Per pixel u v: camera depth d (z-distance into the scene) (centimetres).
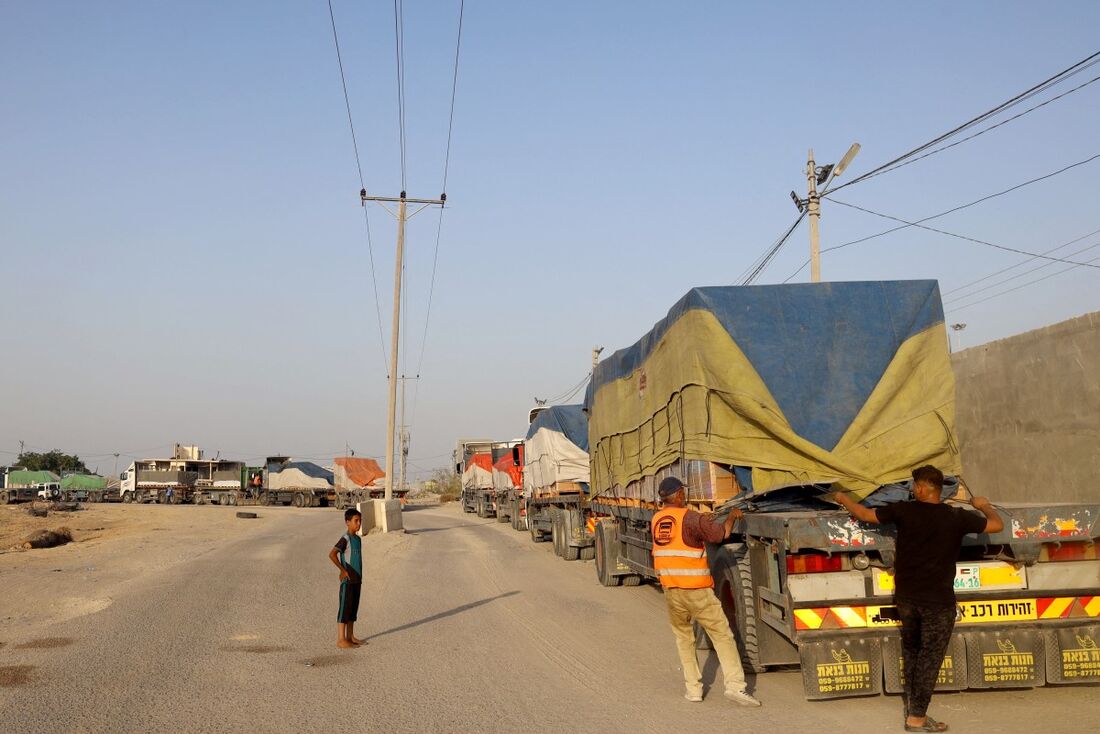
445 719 693
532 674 857
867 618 711
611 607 1299
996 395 1183
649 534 1214
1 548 2361
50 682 815
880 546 697
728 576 853
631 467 1295
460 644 1018
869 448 848
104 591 1444
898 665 703
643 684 808
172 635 1061
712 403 885
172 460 7012
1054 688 755
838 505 825
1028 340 1120
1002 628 711
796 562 718
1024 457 1124
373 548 2402
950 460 859
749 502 828
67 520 3828
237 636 1062
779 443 852
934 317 905
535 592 1475
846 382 881
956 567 721
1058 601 723
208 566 1847
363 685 812
